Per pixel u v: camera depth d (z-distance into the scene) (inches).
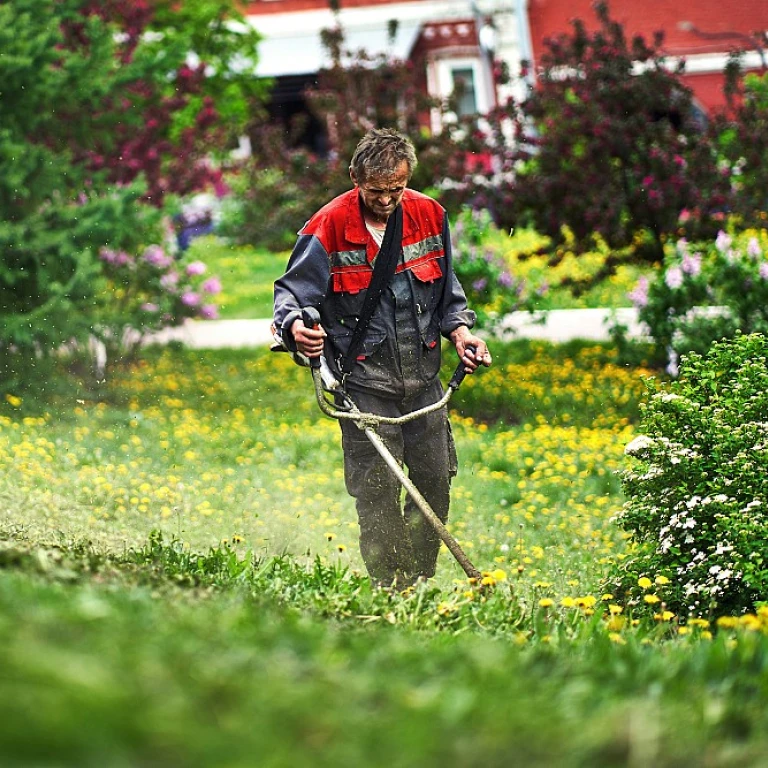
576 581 358.6
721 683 170.2
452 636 222.4
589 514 477.4
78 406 645.3
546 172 768.9
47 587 161.0
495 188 778.8
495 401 695.7
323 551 383.2
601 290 898.1
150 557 290.7
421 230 319.9
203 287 781.3
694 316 666.8
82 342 656.4
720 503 306.0
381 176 303.4
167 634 127.0
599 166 756.6
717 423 323.6
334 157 860.0
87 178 714.8
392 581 327.3
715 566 301.6
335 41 868.0
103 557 263.1
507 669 137.3
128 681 95.8
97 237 684.7
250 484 507.2
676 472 321.4
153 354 764.0
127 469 510.6
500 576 278.2
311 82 1574.8
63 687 89.3
